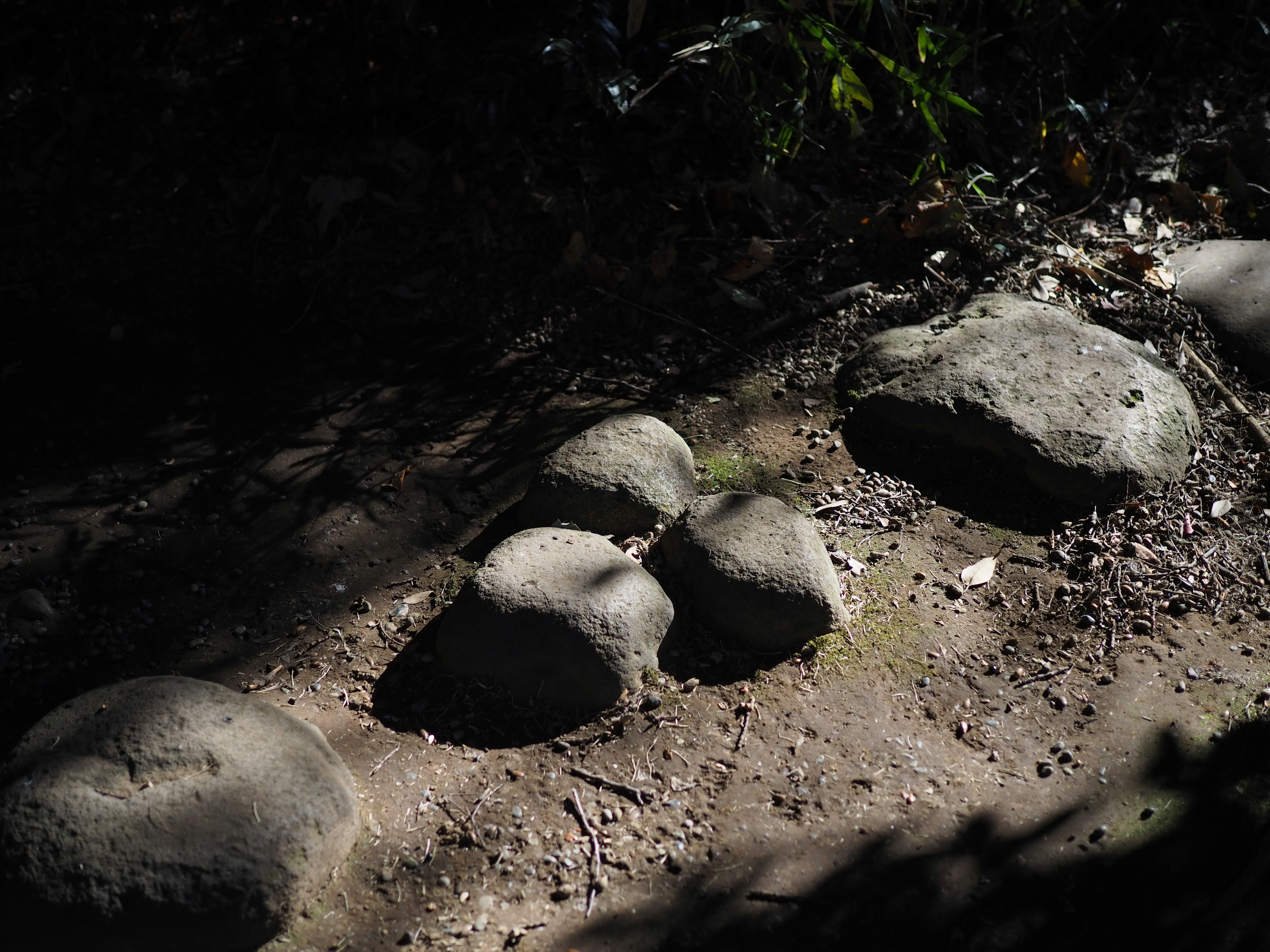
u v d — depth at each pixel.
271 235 1.80
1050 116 1.97
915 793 1.17
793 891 1.09
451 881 1.11
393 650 1.33
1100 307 1.76
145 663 1.32
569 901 1.09
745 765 1.20
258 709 1.17
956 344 1.65
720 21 1.94
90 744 1.12
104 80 1.87
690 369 1.69
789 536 1.35
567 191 1.83
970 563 1.42
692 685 1.27
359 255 1.78
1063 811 1.16
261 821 1.07
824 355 1.72
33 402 1.59
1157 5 2.15
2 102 1.84
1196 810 1.16
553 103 1.87
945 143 1.96
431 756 1.22
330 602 1.39
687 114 1.92
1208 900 1.09
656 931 1.07
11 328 1.67
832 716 1.24
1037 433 1.50
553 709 1.25
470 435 1.59
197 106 1.88
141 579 1.40
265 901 1.04
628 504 1.42
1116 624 1.34
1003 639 1.33
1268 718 1.24
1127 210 1.96
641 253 1.82
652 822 1.15
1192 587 1.38
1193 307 1.76
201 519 1.47
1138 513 1.46
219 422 1.58
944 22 1.86
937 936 1.06
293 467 1.53
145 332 1.69
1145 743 1.22
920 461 1.56
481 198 1.83
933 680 1.29
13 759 1.12
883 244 1.84
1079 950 1.05
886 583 1.39
